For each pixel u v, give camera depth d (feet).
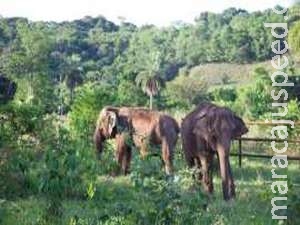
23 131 42.39
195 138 38.42
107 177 43.96
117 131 48.96
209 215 29.78
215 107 38.22
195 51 347.56
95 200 34.96
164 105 173.88
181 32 368.27
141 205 31.19
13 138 40.09
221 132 36.58
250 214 31.32
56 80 236.43
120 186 39.75
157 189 28.22
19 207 32.17
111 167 47.42
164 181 28.60
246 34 330.34
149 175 31.73
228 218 30.48
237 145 59.31
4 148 37.40
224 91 196.65
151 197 29.30
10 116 41.96
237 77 303.48
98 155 49.32
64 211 31.32
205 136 37.35
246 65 321.73
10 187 36.09
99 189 36.14
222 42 338.34
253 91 128.77
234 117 37.55
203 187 37.47
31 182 36.42
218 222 29.09
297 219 29.43
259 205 33.58
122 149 48.11
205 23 380.58
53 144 41.42
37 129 42.86
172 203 27.68
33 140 42.88
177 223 27.20
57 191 35.96
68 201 34.45
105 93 65.05
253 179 44.65
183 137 40.19
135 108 50.44
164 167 45.96
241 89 174.70
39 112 45.42
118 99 71.56
